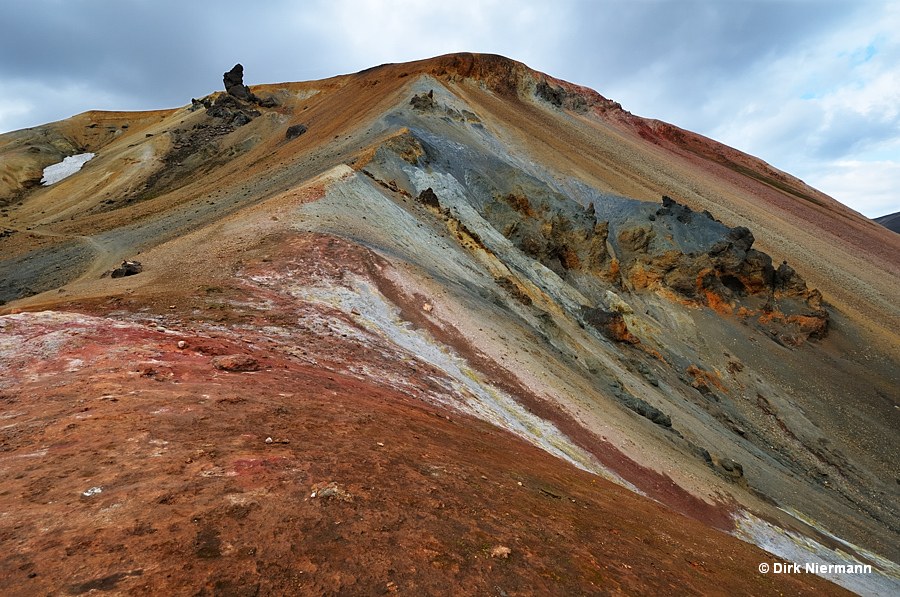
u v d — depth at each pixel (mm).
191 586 3232
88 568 3229
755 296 57344
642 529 8508
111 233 51656
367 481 5938
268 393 8875
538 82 126250
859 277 78250
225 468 5332
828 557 20391
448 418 13008
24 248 47281
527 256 50344
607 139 113938
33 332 9438
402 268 26906
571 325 39281
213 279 20188
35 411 6289
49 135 117562
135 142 111750
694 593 5734
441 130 72375
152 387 7770
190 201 63281
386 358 16688
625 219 65500
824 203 138250
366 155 49719
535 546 5523
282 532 4238
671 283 56312
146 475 4828
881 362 51250
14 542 3414
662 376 41594
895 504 33344
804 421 41875
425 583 4031
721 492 21750
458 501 6211
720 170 130625
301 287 21078
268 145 97625
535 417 18641
